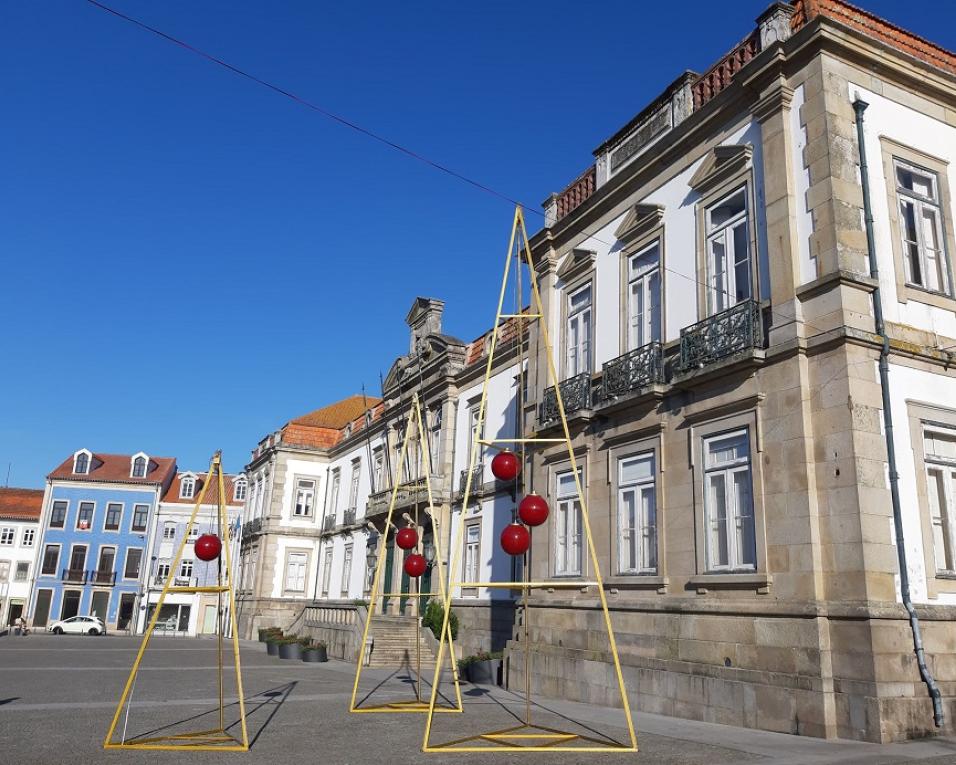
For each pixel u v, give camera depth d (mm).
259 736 8320
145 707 10742
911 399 9945
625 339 13641
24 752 7188
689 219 12539
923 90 11430
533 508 8469
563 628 13547
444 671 17828
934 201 11250
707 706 10219
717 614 10398
